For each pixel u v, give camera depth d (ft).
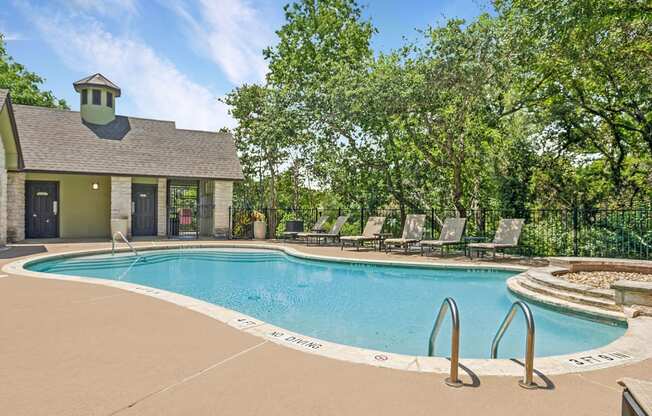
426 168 63.05
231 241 58.34
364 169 62.69
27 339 14.16
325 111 57.16
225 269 38.93
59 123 60.34
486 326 20.85
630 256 38.60
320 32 69.67
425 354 16.63
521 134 51.65
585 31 36.27
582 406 9.75
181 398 9.91
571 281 25.05
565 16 33.58
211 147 69.46
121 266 39.91
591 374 11.64
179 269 38.93
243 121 86.28
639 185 55.88
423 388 10.62
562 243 42.93
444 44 44.32
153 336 14.66
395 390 10.49
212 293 28.50
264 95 72.64
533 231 45.09
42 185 58.85
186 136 69.51
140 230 63.05
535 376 11.42
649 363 12.53
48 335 14.62
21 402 9.58
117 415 9.05
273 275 35.73
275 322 21.35
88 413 9.11
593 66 46.26
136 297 20.84
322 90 57.93
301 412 9.29
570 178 58.75
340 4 71.51
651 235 38.04
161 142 65.98
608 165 62.34
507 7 45.19
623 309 19.33
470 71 43.14
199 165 64.64
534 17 36.91
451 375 10.93
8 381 10.76
